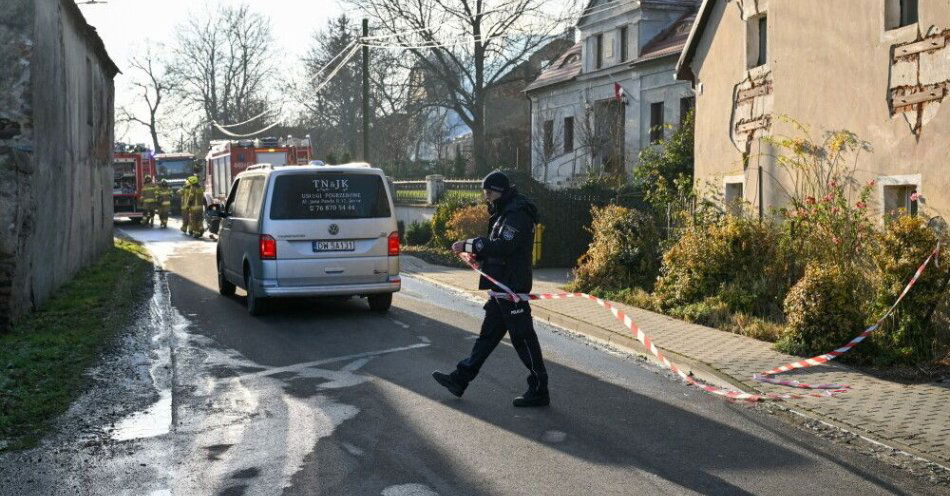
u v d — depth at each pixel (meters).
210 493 5.36
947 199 9.88
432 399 7.61
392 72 50.53
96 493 5.39
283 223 11.88
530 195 20.03
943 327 9.34
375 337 10.73
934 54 10.06
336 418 7.01
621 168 32.75
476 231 21.02
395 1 46.25
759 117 13.84
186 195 29.69
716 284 11.96
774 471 5.70
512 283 7.34
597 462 5.87
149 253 22.92
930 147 10.13
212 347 10.06
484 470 5.70
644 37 32.94
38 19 11.84
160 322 11.75
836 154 11.80
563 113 38.81
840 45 11.69
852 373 8.48
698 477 5.57
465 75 49.59
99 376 8.52
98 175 20.38
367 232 12.16
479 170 47.00
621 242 14.62
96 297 13.39
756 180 13.83
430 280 17.28
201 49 68.19
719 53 15.19
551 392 7.89
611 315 12.09
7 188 10.70
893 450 6.18
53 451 6.23
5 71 11.32
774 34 13.30
